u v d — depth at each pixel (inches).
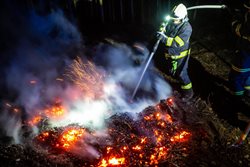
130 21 306.2
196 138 185.8
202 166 170.1
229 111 208.4
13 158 163.5
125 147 174.9
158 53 254.7
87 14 296.8
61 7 284.4
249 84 206.4
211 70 246.2
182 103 208.7
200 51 267.6
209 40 281.6
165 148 177.3
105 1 290.2
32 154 167.0
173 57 197.5
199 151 178.2
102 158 168.4
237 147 181.6
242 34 182.5
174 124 192.7
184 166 169.5
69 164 163.5
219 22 303.9
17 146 171.0
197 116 200.7
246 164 172.4
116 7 296.8
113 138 180.1
